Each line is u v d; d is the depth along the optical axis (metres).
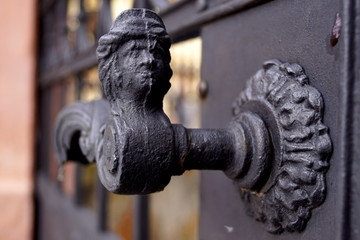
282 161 0.48
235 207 0.61
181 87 2.58
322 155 0.45
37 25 1.97
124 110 0.48
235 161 0.52
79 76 1.42
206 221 0.70
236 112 0.58
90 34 1.51
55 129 0.69
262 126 0.50
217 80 0.67
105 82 0.48
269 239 0.54
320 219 0.47
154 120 0.48
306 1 0.49
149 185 0.48
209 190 0.69
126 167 0.46
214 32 0.67
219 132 0.52
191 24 0.72
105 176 0.50
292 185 0.48
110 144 0.48
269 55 0.55
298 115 0.47
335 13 0.45
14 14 1.95
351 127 0.41
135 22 0.47
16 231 1.95
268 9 0.55
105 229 1.20
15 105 1.96
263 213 0.53
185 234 2.38
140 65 0.46
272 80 0.51
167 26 0.80
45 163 1.92
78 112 0.64
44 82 1.89
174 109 2.73
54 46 1.75
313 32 0.48
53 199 1.73
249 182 0.51
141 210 1.00
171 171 0.49
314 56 0.48
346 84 0.41
